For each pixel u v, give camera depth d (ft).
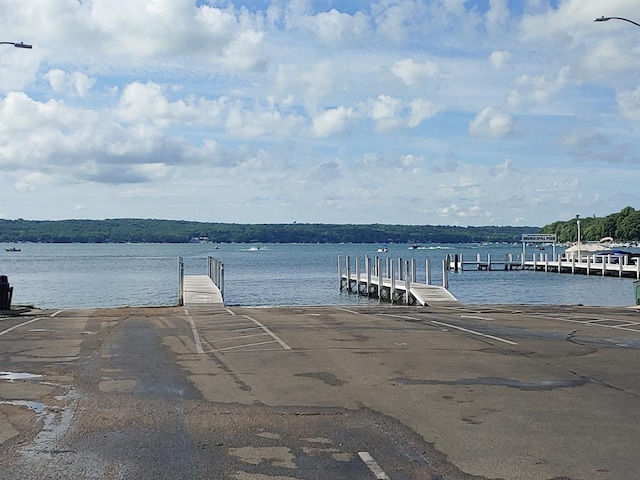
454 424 30.91
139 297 176.14
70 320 80.28
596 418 32.01
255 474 24.13
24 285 221.25
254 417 32.14
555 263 306.96
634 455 26.35
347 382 40.42
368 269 192.24
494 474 24.14
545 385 39.58
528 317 81.97
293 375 42.65
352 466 25.00
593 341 58.65
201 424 30.86
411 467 24.90
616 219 595.06
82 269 330.13
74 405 34.55
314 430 29.86
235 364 46.83
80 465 25.08
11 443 27.89
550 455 26.35
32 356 50.78
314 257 495.00
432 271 321.32
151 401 35.47
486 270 321.73
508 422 31.27
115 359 49.26
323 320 77.46
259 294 188.44
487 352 51.93
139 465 25.08
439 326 70.23
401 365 46.16
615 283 237.45
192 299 119.75
